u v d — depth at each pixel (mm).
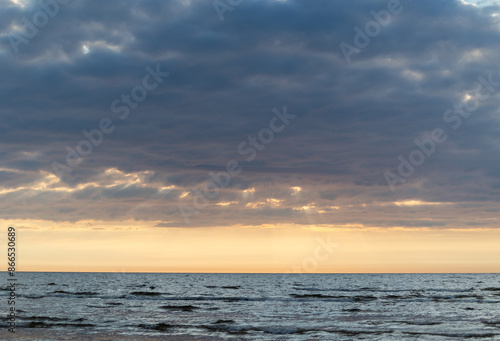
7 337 32188
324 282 150000
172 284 125125
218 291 90750
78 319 42469
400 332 35438
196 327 38000
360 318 45062
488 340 31750
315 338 32781
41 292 80875
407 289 99688
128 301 64312
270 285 122750
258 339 32406
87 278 176000
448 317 45844
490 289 99750
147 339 32031
